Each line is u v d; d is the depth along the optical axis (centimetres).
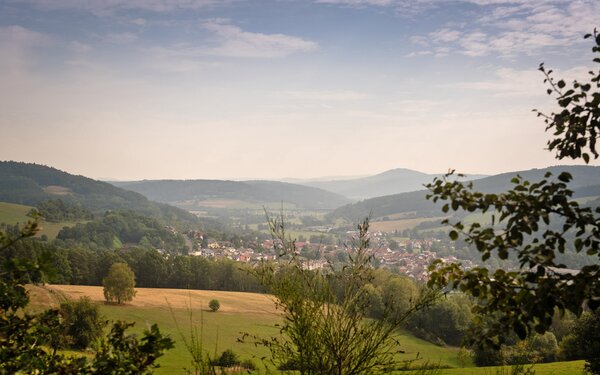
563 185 434
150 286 9362
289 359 455
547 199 435
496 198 454
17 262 345
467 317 4656
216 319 6041
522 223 428
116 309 6644
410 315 461
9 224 15450
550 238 432
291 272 475
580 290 401
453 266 475
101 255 9956
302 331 447
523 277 439
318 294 470
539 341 3356
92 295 7481
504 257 439
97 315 3475
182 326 3031
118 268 7106
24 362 346
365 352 446
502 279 455
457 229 465
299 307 455
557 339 3784
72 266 8925
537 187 449
